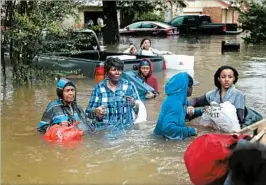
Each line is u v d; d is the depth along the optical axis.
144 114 7.91
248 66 16.20
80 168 5.87
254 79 12.93
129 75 10.00
